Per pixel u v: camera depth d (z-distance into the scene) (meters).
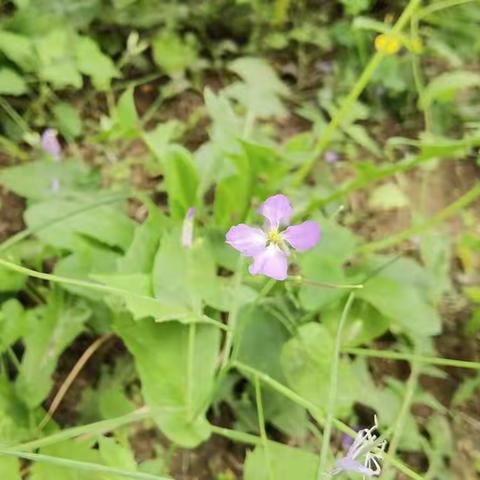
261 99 0.26
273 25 0.32
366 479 0.19
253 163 0.23
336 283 0.22
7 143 0.27
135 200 0.27
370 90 0.31
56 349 0.21
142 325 0.21
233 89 0.26
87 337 0.23
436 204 0.29
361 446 0.18
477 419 0.24
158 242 0.22
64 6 0.29
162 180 0.28
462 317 0.26
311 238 0.18
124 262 0.21
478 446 0.23
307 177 0.28
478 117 0.31
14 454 0.16
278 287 0.22
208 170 0.24
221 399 0.22
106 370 0.23
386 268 0.23
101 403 0.21
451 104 0.31
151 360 0.20
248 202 0.24
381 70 0.31
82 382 0.23
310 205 0.25
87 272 0.22
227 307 0.21
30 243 0.23
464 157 0.30
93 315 0.22
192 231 0.21
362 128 0.30
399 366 0.24
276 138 0.30
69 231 0.22
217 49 0.31
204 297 0.21
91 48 0.28
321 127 0.29
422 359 0.22
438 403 0.24
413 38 0.26
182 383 0.20
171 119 0.30
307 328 0.21
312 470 0.19
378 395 0.23
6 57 0.28
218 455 0.22
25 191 0.24
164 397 0.20
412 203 0.29
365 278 0.23
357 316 0.22
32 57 0.27
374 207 0.28
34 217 0.22
